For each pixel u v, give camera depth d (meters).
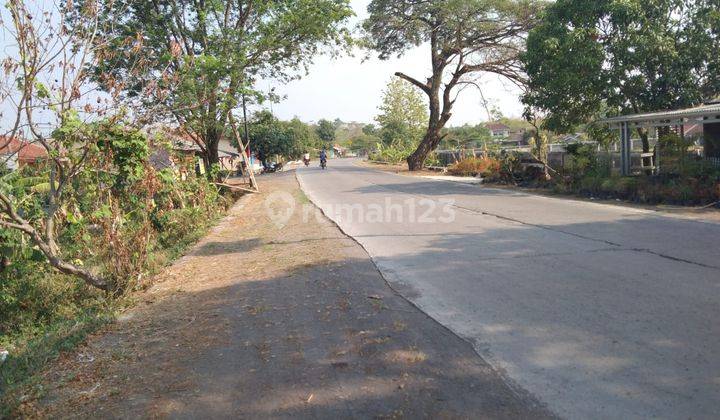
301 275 7.54
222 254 9.74
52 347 5.32
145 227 8.45
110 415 3.83
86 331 5.76
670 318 5.05
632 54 16.89
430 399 3.75
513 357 4.39
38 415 3.91
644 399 3.61
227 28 19.23
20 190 8.18
